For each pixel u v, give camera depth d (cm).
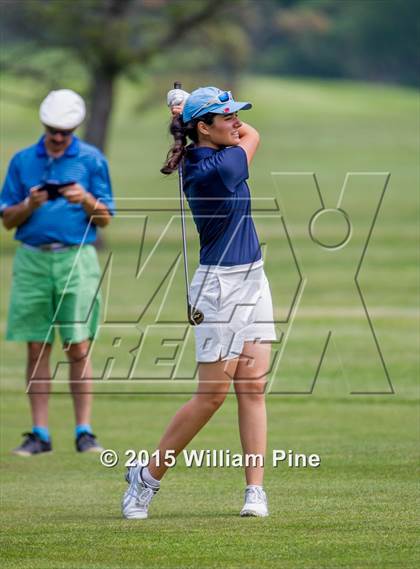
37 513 2273
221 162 2161
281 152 19500
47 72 9769
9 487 2558
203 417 2214
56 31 9350
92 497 2441
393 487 2450
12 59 9731
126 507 2208
